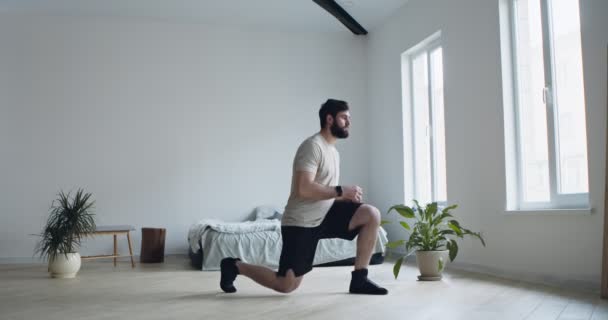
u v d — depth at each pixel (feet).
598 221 10.70
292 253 10.23
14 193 20.39
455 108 16.01
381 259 16.75
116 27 21.61
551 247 11.94
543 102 12.66
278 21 22.08
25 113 20.70
